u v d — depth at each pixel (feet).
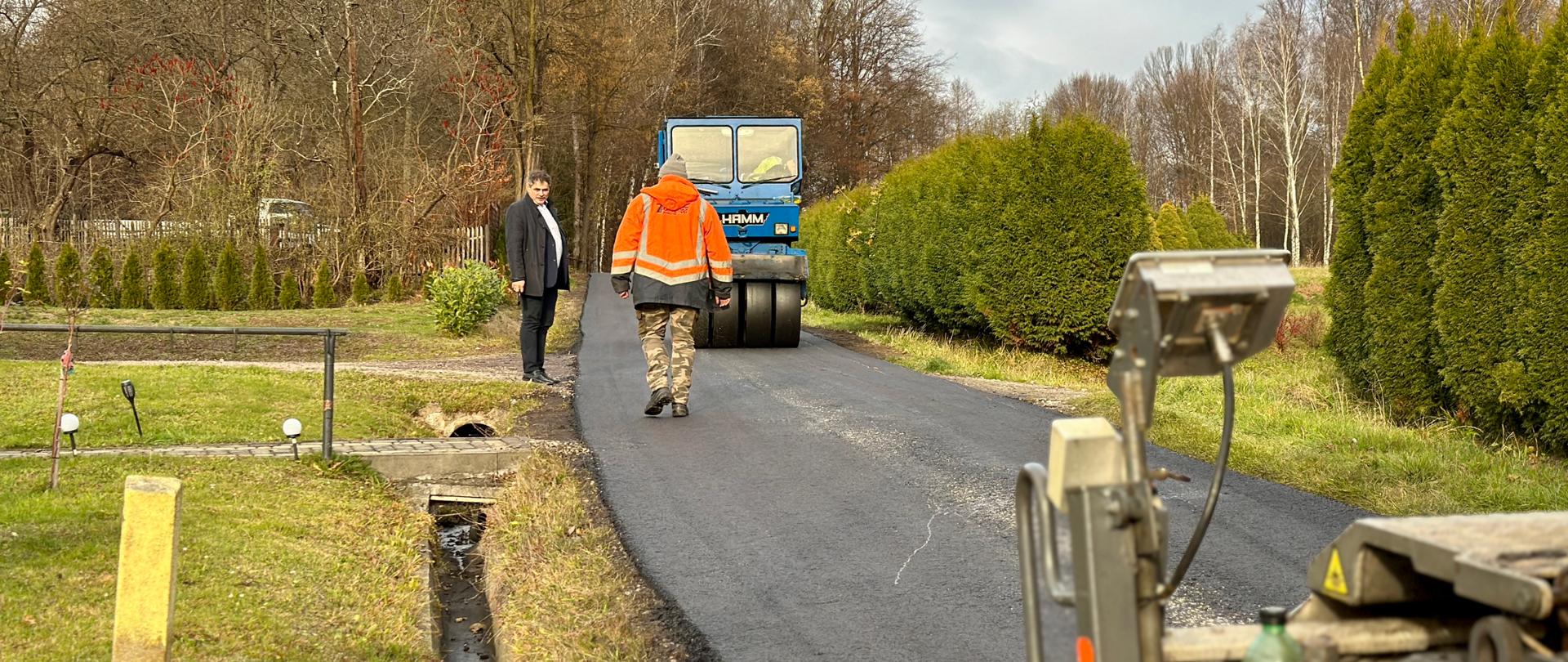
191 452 25.29
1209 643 7.38
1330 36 178.60
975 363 49.85
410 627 16.51
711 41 177.37
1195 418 31.01
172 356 45.98
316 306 75.05
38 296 65.46
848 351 52.42
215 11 104.94
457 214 89.35
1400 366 33.24
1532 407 28.30
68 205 101.24
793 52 187.62
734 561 18.80
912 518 21.29
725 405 34.50
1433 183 32.17
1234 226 192.75
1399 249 33.22
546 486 23.91
